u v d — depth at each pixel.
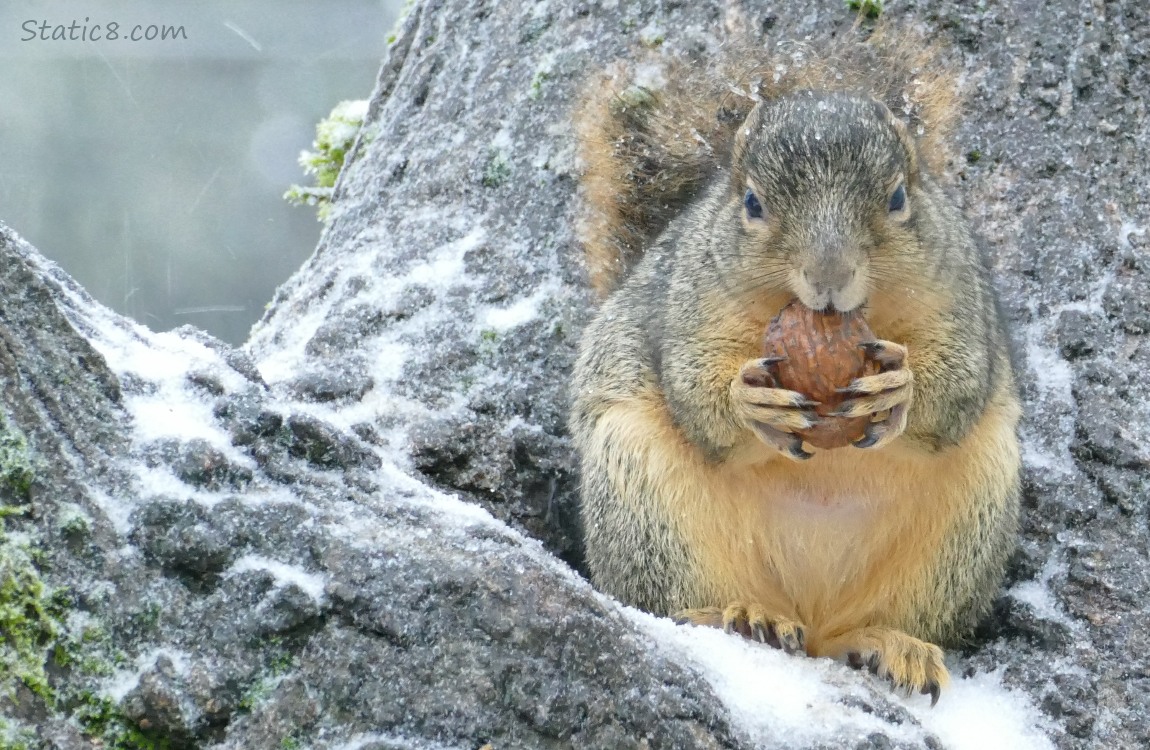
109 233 19.41
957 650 8.70
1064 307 10.00
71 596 5.80
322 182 15.15
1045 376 9.73
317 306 11.23
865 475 8.46
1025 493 9.19
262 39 20.92
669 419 8.64
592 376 9.26
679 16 11.45
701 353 8.29
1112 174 10.55
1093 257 10.19
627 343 9.07
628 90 10.52
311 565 6.31
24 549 5.73
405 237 11.39
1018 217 10.45
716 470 8.55
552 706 6.19
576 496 10.16
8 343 6.05
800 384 7.61
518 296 10.80
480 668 6.19
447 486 9.98
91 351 6.39
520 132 11.46
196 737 5.83
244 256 20.12
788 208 7.69
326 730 6.00
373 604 6.22
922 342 8.08
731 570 8.55
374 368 10.41
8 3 19.11
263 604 6.09
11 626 5.58
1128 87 10.81
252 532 6.31
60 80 19.47
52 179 19.34
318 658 6.11
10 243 6.29
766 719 6.70
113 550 5.96
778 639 8.14
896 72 10.15
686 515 8.51
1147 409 9.43
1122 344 9.79
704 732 6.37
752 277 7.94
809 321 7.66
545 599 6.43
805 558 8.69
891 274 7.77
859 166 7.66
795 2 11.27
